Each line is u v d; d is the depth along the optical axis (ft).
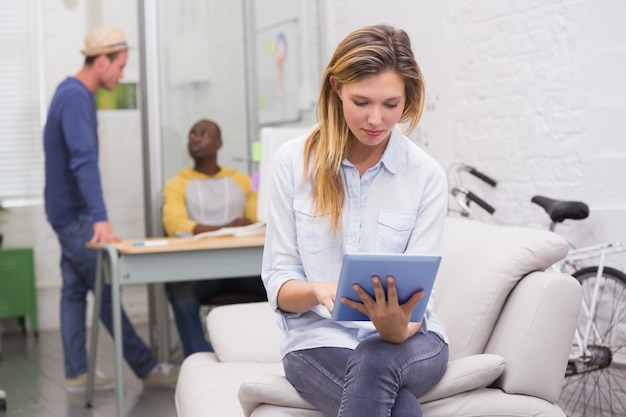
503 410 6.95
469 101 15.10
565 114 12.98
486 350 7.59
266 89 18.76
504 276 7.57
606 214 12.28
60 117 15.17
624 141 11.99
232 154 18.45
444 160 15.84
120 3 23.54
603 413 12.21
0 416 14.06
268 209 7.11
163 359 17.12
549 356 7.16
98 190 14.89
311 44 19.40
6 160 23.09
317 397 6.55
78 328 15.75
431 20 16.05
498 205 14.44
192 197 16.52
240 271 13.21
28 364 18.60
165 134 17.76
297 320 6.91
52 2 23.24
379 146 6.89
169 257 12.88
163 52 17.81
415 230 6.89
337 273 6.89
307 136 7.07
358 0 18.57
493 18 14.38
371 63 6.28
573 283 7.27
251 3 18.61
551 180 13.30
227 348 9.98
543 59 13.35
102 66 15.66
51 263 23.35
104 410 14.12
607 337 11.91
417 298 6.03
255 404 6.89
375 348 6.23
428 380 6.54
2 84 23.07
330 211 6.80
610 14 12.10
